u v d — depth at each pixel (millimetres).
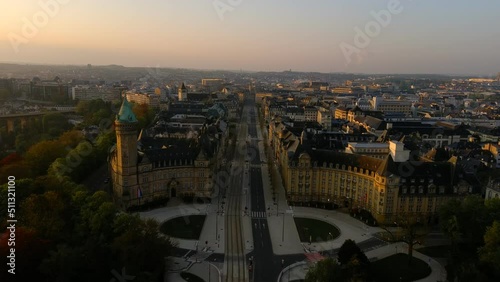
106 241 177375
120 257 163500
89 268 157875
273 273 178625
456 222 188625
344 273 164125
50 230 176750
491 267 171000
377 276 176750
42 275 158875
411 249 187375
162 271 173125
